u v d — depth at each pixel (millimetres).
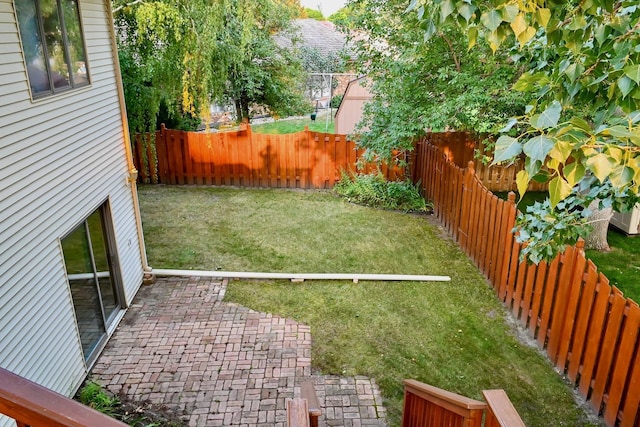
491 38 2266
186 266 8484
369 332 6660
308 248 9258
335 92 24172
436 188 10742
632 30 2717
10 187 4465
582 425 5035
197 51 9852
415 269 8438
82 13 5891
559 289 5758
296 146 12688
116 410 5297
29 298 4750
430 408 4230
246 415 5250
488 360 6078
